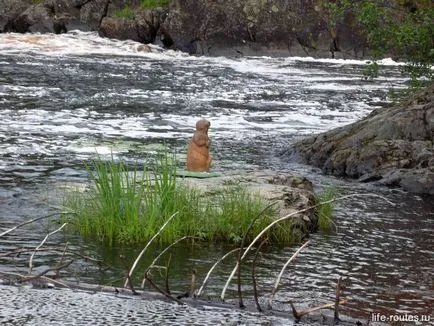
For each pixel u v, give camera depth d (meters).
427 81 20.08
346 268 9.40
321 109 24.80
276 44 41.91
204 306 7.54
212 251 9.81
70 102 23.75
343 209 12.53
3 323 6.88
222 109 23.95
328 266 9.44
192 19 42.53
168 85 28.67
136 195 10.91
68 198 11.50
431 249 10.40
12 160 15.33
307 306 7.79
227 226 10.40
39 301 7.45
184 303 7.59
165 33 42.72
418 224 11.75
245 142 18.83
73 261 8.94
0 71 29.64
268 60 39.69
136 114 22.30
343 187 14.35
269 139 19.39
